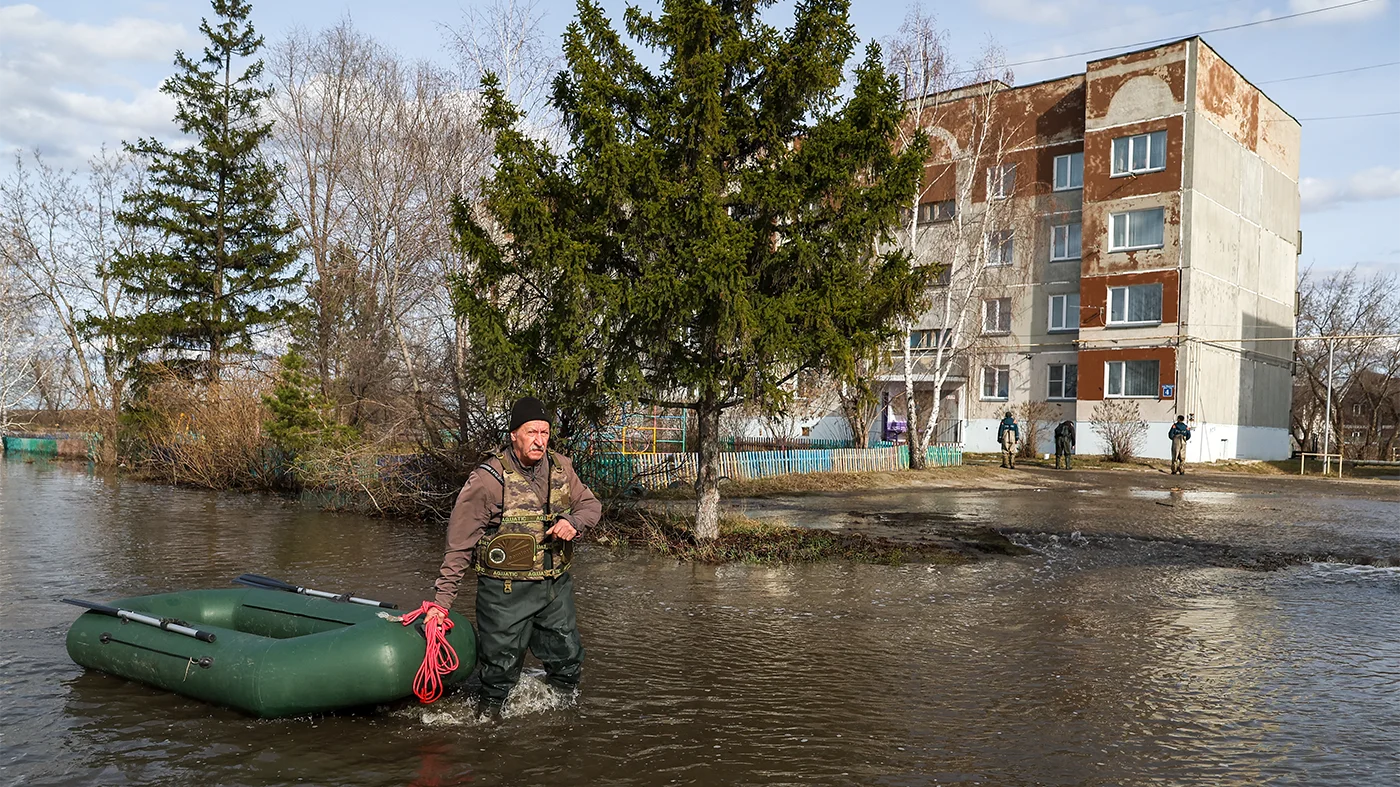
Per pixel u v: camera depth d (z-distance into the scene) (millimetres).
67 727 4906
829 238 9914
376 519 14781
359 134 23484
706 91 9625
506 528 5031
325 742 4715
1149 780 4340
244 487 20203
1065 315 34156
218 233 29266
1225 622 7734
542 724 5016
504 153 10023
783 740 4824
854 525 13812
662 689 5688
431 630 5039
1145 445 31172
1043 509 16391
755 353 9867
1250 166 34438
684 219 9602
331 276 27078
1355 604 8562
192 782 4195
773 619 7688
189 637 5465
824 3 10258
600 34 10336
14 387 38250
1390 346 45250
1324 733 5008
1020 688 5797
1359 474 29219
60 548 11258
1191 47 30641
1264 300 35906
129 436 26094
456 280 10344
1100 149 32562
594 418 11234
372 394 23469
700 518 11266
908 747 4746
